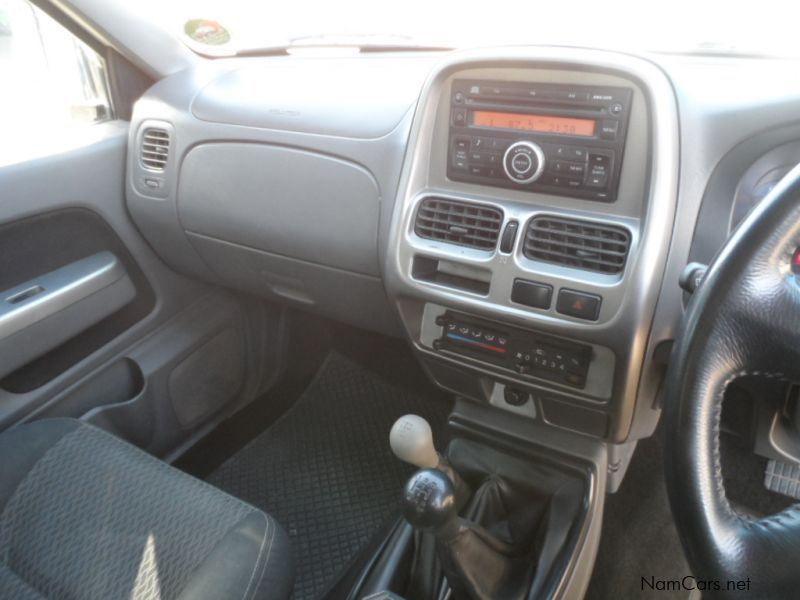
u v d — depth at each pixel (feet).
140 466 3.42
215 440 5.42
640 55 2.94
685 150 2.88
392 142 3.61
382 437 5.47
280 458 5.33
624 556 4.28
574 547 3.53
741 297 1.90
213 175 4.31
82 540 3.12
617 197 3.00
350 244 3.88
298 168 3.96
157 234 4.76
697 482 2.00
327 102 3.95
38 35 4.55
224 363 5.50
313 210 3.96
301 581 4.46
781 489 4.22
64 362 4.45
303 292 4.55
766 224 1.85
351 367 6.04
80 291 4.38
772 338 1.93
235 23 4.92
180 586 2.89
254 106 4.16
